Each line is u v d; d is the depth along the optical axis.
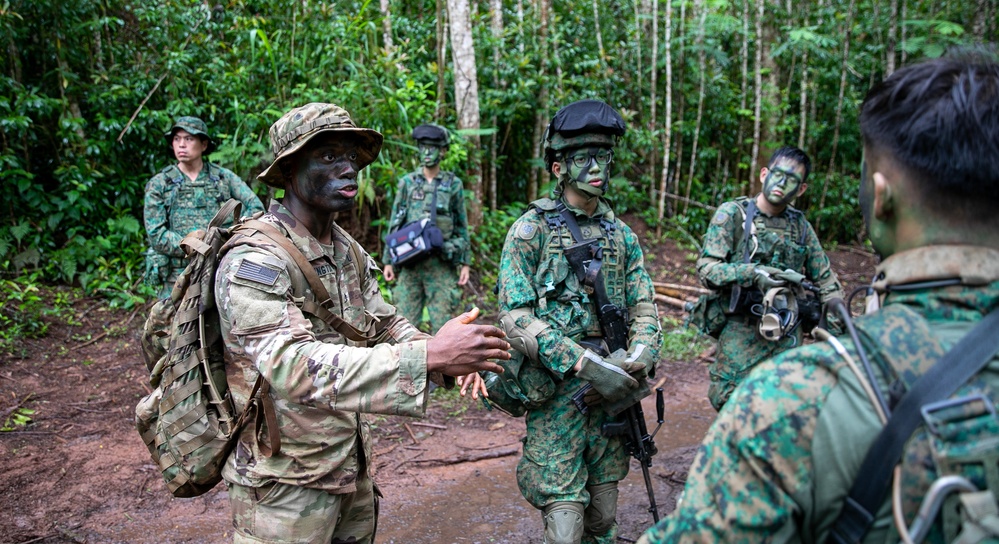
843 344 0.89
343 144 1.89
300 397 1.59
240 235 1.80
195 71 7.07
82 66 6.89
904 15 10.55
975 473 0.74
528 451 2.50
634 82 10.11
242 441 1.79
